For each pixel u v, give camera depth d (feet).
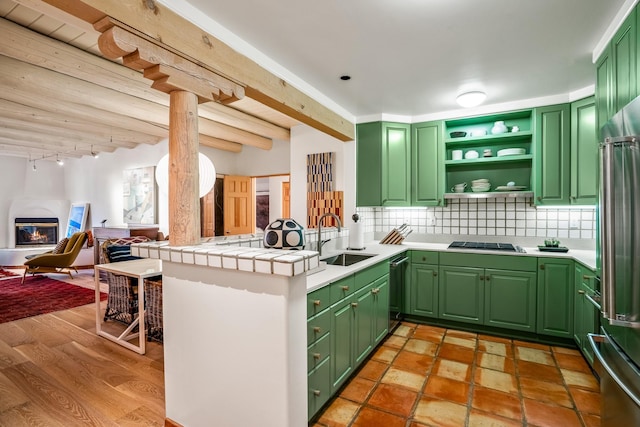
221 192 20.49
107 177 22.75
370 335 8.68
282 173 19.66
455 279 11.07
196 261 5.42
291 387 4.83
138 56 5.08
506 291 10.39
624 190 4.52
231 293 5.24
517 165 11.87
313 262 5.01
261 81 7.63
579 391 7.41
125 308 11.23
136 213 19.93
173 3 5.61
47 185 26.37
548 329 9.89
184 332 5.85
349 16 6.29
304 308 5.14
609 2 5.85
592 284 8.00
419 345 9.90
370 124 12.49
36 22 8.07
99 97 11.29
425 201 12.38
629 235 4.41
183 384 5.91
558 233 11.20
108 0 4.68
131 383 7.82
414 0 5.82
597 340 5.55
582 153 9.86
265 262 4.71
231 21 6.44
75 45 9.23
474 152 11.87
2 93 11.30
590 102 9.65
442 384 7.73
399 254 11.23
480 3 5.90
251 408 5.11
